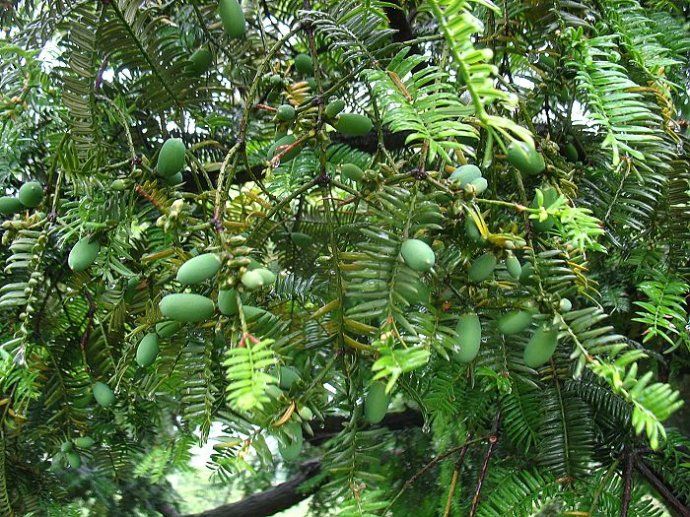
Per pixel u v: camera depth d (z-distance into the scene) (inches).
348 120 37.3
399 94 34.1
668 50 43.9
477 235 32.5
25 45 53.8
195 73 47.6
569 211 31.2
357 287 31.4
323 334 37.2
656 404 25.9
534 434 52.5
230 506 106.6
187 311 31.5
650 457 55.7
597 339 30.4
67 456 56.5
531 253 33.7
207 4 54.4
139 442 65.8
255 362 26.5
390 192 32.9
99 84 43.4
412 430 77.6
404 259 30.8
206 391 36.0
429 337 31.9
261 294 43.6
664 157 40.6
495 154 38.0
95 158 41.8
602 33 44.8
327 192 36.9
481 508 52.4
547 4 44.4
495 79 44.3
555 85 45.8
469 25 24.4
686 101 52.6
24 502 63.8
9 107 52.6
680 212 43.6
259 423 32.1
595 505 50.4
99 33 42.2
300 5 62.5
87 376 55.1
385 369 26.4
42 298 54.7
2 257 56.0
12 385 53.8
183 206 37.1
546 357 32.9
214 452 36.6
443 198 33.3
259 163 58.1
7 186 59.9
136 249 44.8
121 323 46.7
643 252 45.6
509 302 34.1
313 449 110.1
